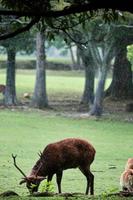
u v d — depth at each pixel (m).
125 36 53.41
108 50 52.12
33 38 59.06
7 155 33.94
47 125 47.22
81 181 27.06
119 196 15.02
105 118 52.91
